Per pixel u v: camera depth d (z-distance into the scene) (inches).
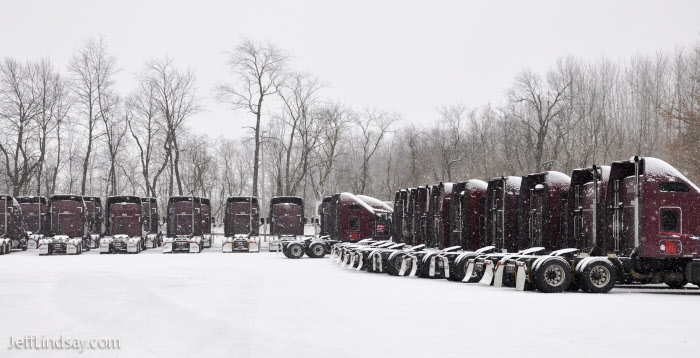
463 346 420.2
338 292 768.3
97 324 518.3
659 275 782.5
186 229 2000.5
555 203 858.1
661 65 2541.8
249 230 1964.8
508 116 2733.8
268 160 3875.5
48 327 504.4
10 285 847.7
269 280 941.2
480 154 2908.5
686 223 765.3
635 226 767.7
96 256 1697.8
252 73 2479.1
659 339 439.2
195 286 842.2
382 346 421.7
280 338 453.1
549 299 689.0
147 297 711.7
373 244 1241.4
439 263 964.0
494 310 594.9
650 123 2386.8
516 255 827.4
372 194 3314.5
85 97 2546.8
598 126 2337.6
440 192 1095.6
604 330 476.4
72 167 3380.9
